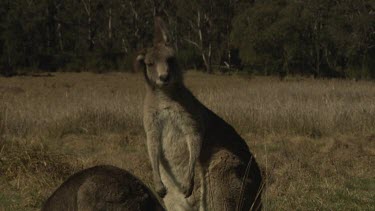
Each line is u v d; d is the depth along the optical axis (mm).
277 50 64250
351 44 58406
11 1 69438
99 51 71625
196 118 7266
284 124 18625
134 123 19141
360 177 12039
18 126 18062
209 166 7410
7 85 43000
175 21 72250
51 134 17766
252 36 63875
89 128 18422
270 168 11883
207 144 7461
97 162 12695
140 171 11883
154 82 7270
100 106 20719
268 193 10125
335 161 13195
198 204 7508
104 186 5742
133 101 23406
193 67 73812
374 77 58906
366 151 14586
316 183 11258
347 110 19984
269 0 66312
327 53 63969
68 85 45094
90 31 74688
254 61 65000
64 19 75188
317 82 45312
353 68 60344
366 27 57812
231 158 7422
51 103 24719
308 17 62188
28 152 11695
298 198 10062
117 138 16734
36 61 67250
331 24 60062
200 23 70375
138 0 73188
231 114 19703
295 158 13000
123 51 73500
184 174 7340
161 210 5961
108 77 57375
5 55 63969
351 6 59625
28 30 67438
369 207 9898
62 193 5945
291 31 62438
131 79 54250
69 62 69875
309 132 17922
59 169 11328
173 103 7219
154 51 7457
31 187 10617
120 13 73812
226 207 7348
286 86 36750
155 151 7336
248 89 34500
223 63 74562
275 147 15445
